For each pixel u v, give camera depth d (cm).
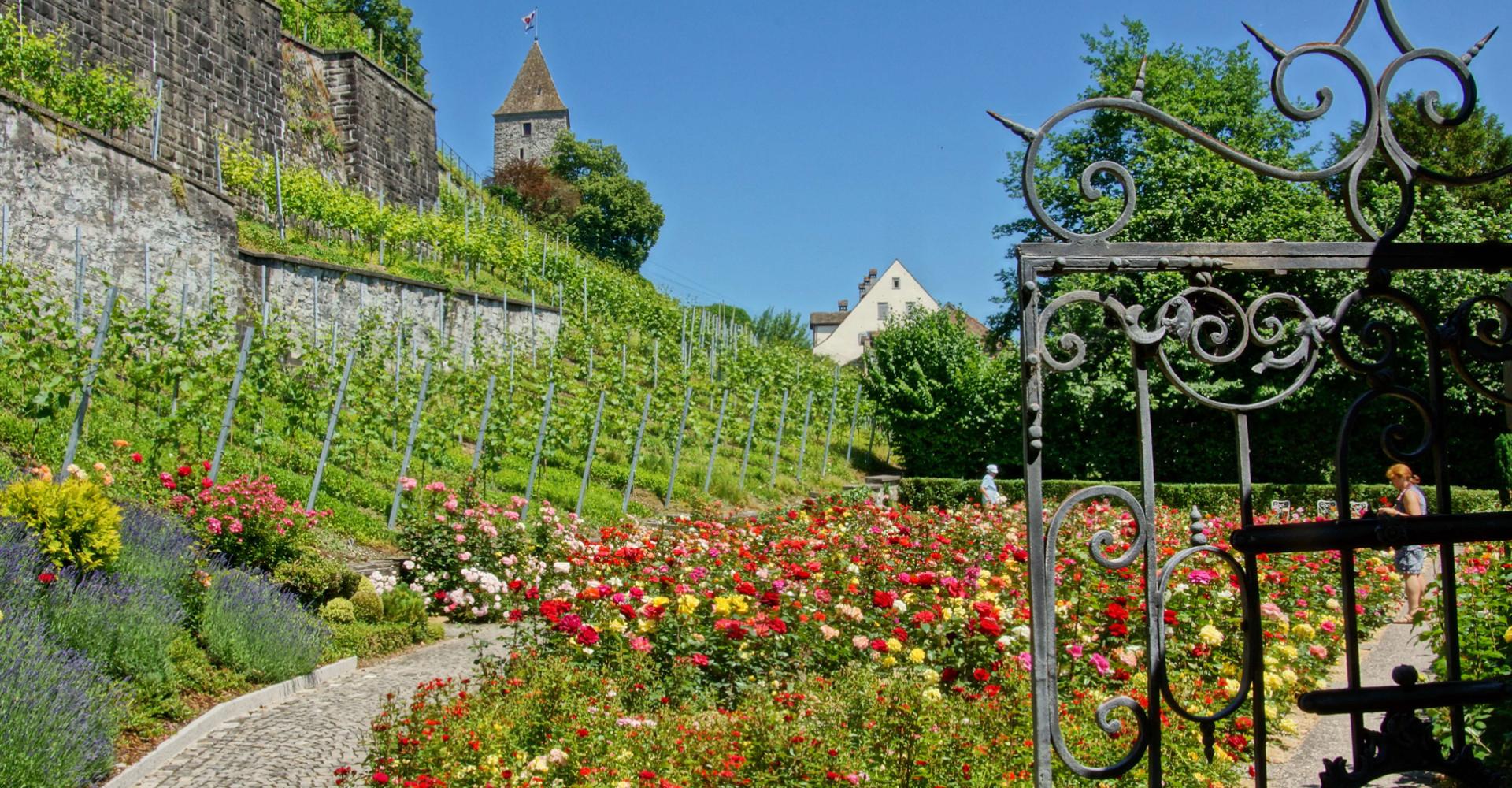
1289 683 632
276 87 3062
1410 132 2727
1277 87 258
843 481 2923
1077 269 254
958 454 2917
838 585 806
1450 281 1574
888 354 3094
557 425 2012
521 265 3522
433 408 2094
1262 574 801
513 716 559
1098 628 675
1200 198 2194
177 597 825
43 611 688
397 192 3703
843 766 459
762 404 2956
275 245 2641
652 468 2316
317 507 1406
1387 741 263
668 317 3762
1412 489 931
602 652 677
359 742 631
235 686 784
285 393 1778
